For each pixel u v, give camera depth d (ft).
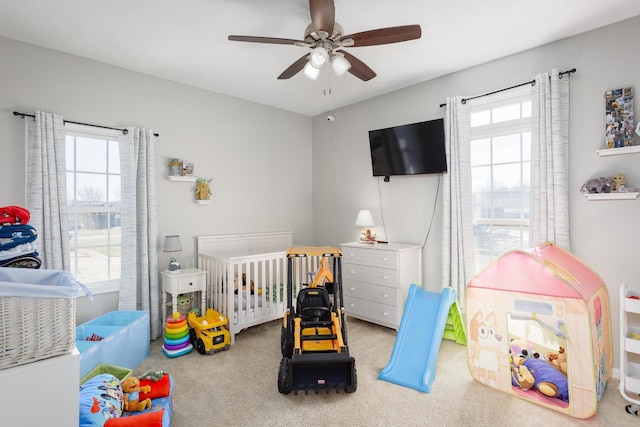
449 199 10.83
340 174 14.79
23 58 8.76
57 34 8.42
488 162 10.62
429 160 11.35
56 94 9.23
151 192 10.62
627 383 6.70
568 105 8.62
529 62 9.35
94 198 10.07
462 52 9.52
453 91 10.98
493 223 10.50
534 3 7.22
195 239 12.08
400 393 7.31
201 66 10.35
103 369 6.93
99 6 7.24
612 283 8.09
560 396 6.56
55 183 8.87
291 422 6.30
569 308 6.46
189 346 9.61
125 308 9.98
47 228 8.66
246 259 10.56
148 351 9.39
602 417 6.41
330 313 8.66
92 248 10.06
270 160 14.42
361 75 8.25
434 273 11.67
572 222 8.64
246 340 10.51
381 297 11.24
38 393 3.64
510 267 7.35
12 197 8.57
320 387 7.02
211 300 11.25
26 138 8.73
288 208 15.07
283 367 7.34
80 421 4.84
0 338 3.43
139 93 10.74
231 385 7.68
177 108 11.60
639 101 7.70
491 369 7.47
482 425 6.19
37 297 3.62
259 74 10.98
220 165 12.76
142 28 8.16
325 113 15.37
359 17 7.66
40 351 3.67
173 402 6.95
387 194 13.04
